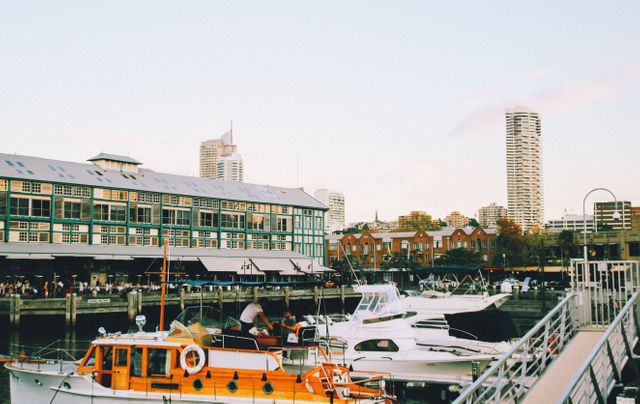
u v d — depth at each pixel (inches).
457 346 1095.0
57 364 796.6
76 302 1898.4
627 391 545.3
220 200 3149.6
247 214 3275.1
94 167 2827.3
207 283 1393.9
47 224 2487.7
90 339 1697.8
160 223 2881.4
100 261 2593.5
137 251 2709.2
